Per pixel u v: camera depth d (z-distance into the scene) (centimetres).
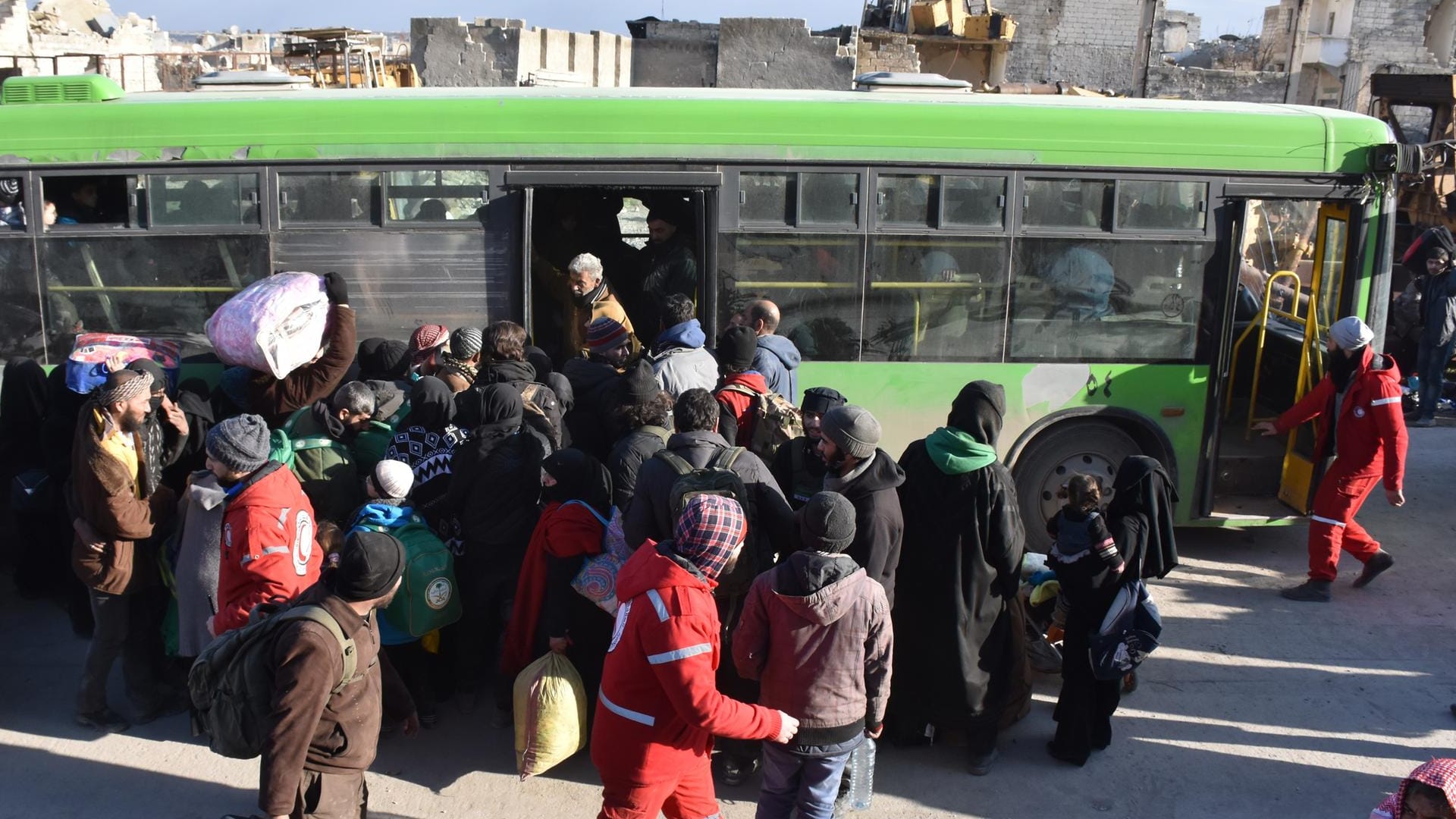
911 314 723
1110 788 502
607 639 488
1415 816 354
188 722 534
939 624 477
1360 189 724
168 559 509
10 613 646
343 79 1911
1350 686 599
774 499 462
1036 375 733
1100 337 734
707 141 698
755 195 705
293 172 686
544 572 494
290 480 445
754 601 396
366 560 350
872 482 439
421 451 532
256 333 571
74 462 481
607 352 639
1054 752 519
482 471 514
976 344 730
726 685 475
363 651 359
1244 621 675
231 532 427
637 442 506
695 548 361
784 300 717
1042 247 721
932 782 502
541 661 475
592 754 385
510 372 558
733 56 2223
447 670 554
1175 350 738
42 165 674
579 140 693
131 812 467
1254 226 836
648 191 769
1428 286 1122
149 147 678
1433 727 561
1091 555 486
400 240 695
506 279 701
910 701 494
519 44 2131
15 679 568
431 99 691
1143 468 499
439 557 496
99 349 600
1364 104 3503
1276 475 797
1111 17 3400
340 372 609
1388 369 674
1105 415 737
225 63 2350
